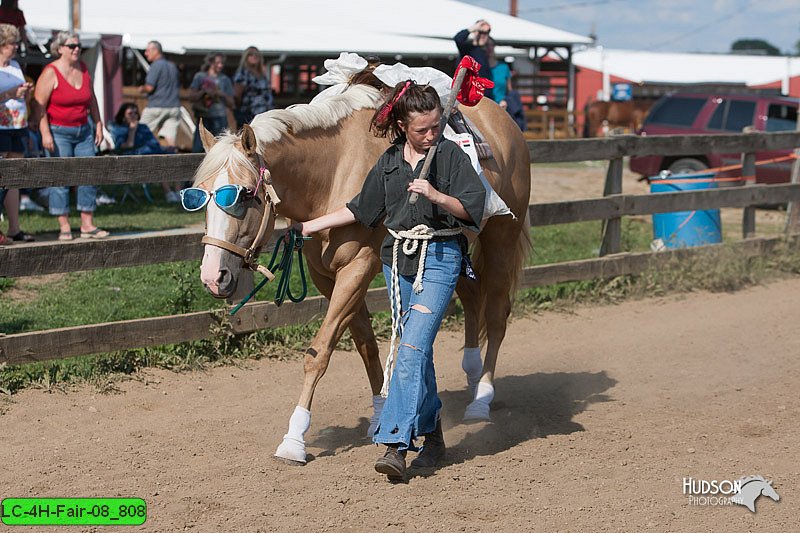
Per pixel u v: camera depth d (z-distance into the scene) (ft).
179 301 30.86
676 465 19.42
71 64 36.76
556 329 32.07
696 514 16.94
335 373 26.53
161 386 24.54
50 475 18.28
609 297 36.06
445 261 17.88
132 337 25.17
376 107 20.22
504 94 47.32
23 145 36.01
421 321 17.76
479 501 17.31
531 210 33.94
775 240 42.06
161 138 55.36
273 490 17.66
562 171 87.71
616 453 20.11
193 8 87.35
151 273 35.45
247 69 55.21
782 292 38.14
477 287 23.45
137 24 76.89
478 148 20.84
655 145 38.09
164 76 54.70
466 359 23.00
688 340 30.63
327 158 19.16
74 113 36.99
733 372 26.91
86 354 24.41
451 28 96.84
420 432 18.11
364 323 20.72
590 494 17.80
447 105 17.75
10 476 18.17
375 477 18.44
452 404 24.02
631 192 71.20
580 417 22.86
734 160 64.34
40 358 23.65
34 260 23.76
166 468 18.80
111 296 32.01
